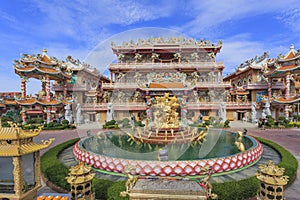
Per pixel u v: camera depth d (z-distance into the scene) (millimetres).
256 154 10219
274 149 13461
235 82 53781
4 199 4562
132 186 5289
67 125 29766
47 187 8336
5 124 22203
